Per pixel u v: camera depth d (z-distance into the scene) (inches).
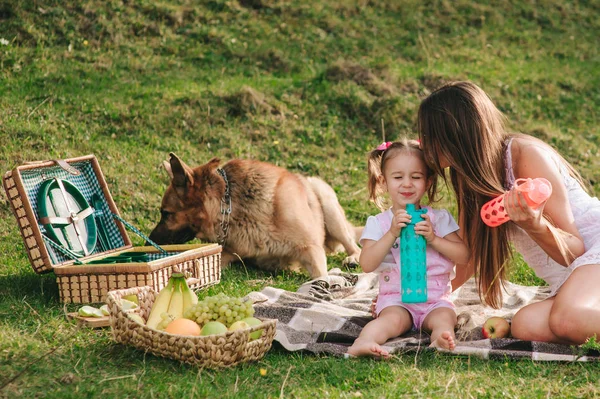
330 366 127.3
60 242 182.9
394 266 151.9
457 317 154.2
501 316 165.0
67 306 168.4
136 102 348.8
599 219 146.1
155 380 118.6
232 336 122.7
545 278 153.9
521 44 521.0
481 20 539.8
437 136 144.9
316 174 327.3
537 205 126.0
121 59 394.3
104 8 432.5
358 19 507.8
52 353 130.6
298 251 232.5
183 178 226.7
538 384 118.5
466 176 144.0
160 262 173.3
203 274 194.2
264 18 480.7
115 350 134.3
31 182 185.0
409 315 148.9
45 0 417.7
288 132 351.6
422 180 151.0
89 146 305.3
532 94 434.3
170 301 141.7
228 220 230.8
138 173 295.7
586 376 120.1
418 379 121.2
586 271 137.3
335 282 203.9
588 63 506.0
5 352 127.6
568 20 569.6
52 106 329.1
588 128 411.5
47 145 295.9
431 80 418.0
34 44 386.3
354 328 152.9
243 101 358.9
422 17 527.8
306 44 458.0
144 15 441.1
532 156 145.9
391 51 473.7
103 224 205.5
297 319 156.5
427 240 145.9
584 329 129.4
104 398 110.7
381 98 382.6
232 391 114.9
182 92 366.0
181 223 231.0
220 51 428.5
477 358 132.5
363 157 348.5
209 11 469.4
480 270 152.3
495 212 131.0
